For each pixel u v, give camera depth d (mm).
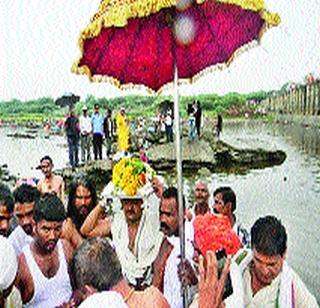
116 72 4086
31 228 4027
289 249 9516
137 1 2980
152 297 2729
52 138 42719
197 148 23016
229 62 3941
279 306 2941
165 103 26234
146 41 3975
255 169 20844
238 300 2707
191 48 4004
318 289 7590
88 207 4410
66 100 20125
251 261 3014
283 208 13227
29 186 4180
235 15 3498
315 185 16500
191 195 14328
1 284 2863
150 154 22422
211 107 74125
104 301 2320
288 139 34562
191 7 3441
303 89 51750
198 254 2625
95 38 3727
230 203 5035
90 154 21938
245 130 47688
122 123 16875
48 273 3449
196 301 2824
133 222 3916
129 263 3834
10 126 62969
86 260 2510
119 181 3908
